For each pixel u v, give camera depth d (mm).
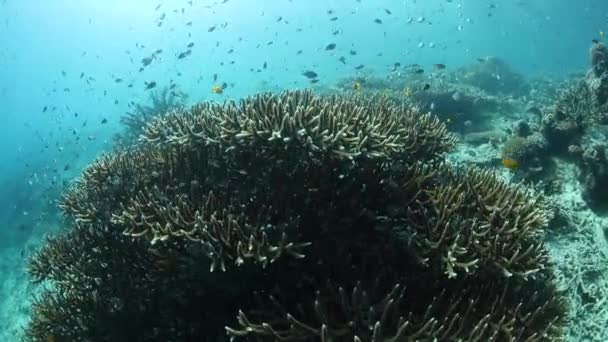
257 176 1240
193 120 1473
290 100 1365
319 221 1162
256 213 1179
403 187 1230
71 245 1612
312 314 1005
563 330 1186
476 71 7293
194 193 1249
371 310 893
